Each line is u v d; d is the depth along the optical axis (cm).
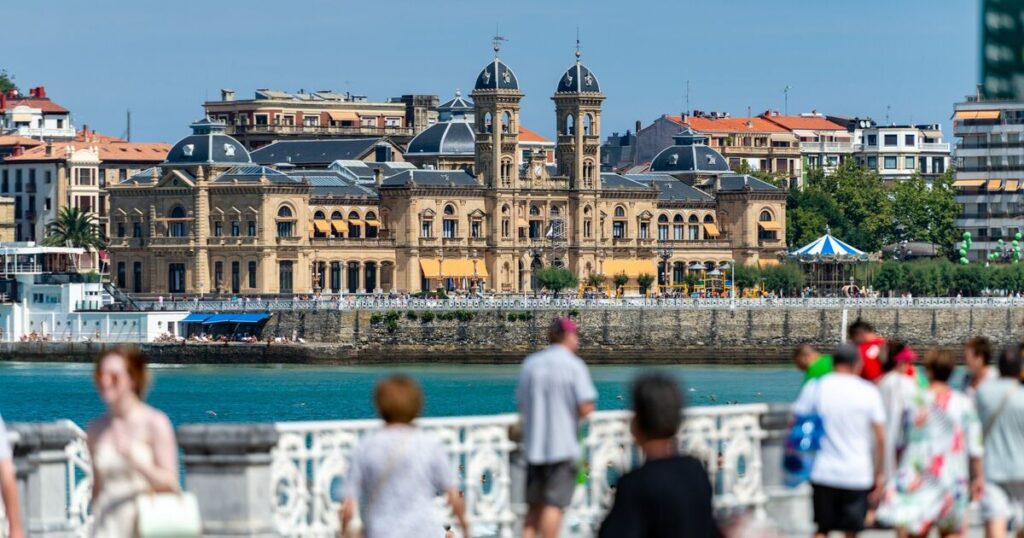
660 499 4956
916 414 6378
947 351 6562
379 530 5575
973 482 6444
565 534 6912
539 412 6253
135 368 5425
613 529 4975
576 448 6278
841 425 6328
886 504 6391
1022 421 6462
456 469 6662
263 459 6253
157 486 5388
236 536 6203
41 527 6662
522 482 6756
